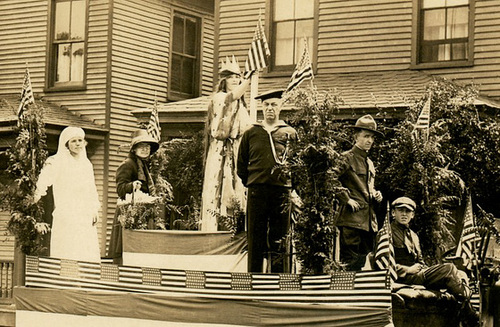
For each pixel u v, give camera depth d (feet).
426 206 42.91
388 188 54.70
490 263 47.39
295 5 78.43
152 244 48.24
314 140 38.04
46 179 50.90
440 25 72.18
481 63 69.77
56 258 47.01
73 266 46.29
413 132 43.86
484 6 69.77
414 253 40.83
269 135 41.83
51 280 47.03
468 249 42.06
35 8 91.66
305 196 38.17
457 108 55.83
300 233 38.27
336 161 38.17
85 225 50.90
